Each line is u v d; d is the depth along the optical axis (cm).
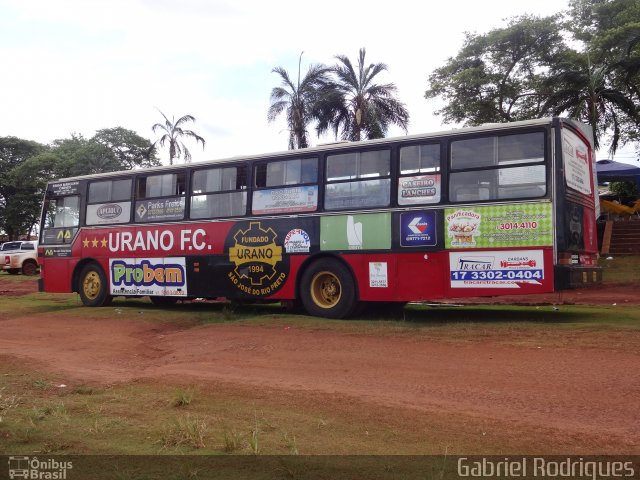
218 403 568
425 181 1054
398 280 1066
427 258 1040
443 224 1028
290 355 820
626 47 2402
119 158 5497
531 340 805
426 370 690
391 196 1085
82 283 1538
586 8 2995
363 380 661
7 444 455
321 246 1154
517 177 973
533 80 2856
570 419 496
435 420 498
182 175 1369
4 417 531
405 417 507
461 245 1009
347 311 1115
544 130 959
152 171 1420
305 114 3167
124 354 892
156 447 440
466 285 1001
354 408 538
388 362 742
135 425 500
